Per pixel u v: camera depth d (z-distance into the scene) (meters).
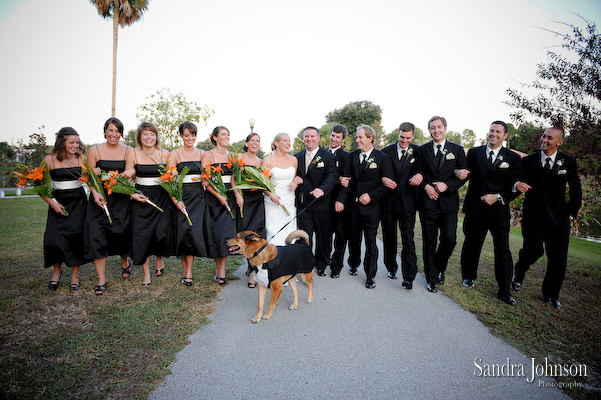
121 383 2.66
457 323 3.87
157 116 21.28
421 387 2.73
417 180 4.67
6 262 5.71
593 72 5.37
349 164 5.25
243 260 6.34
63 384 2.61
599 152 5.52
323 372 2.90
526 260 4.77
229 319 3.87
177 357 3.06
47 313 3.81
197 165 4.75
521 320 3.92
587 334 3.65
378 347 3.32
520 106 6.29
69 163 4.31
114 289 4.59
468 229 4.94
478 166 4.67
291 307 4.23
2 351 3.03
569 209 4.39
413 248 4.89
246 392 2.61
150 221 4.63
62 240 4.24
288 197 5.08
